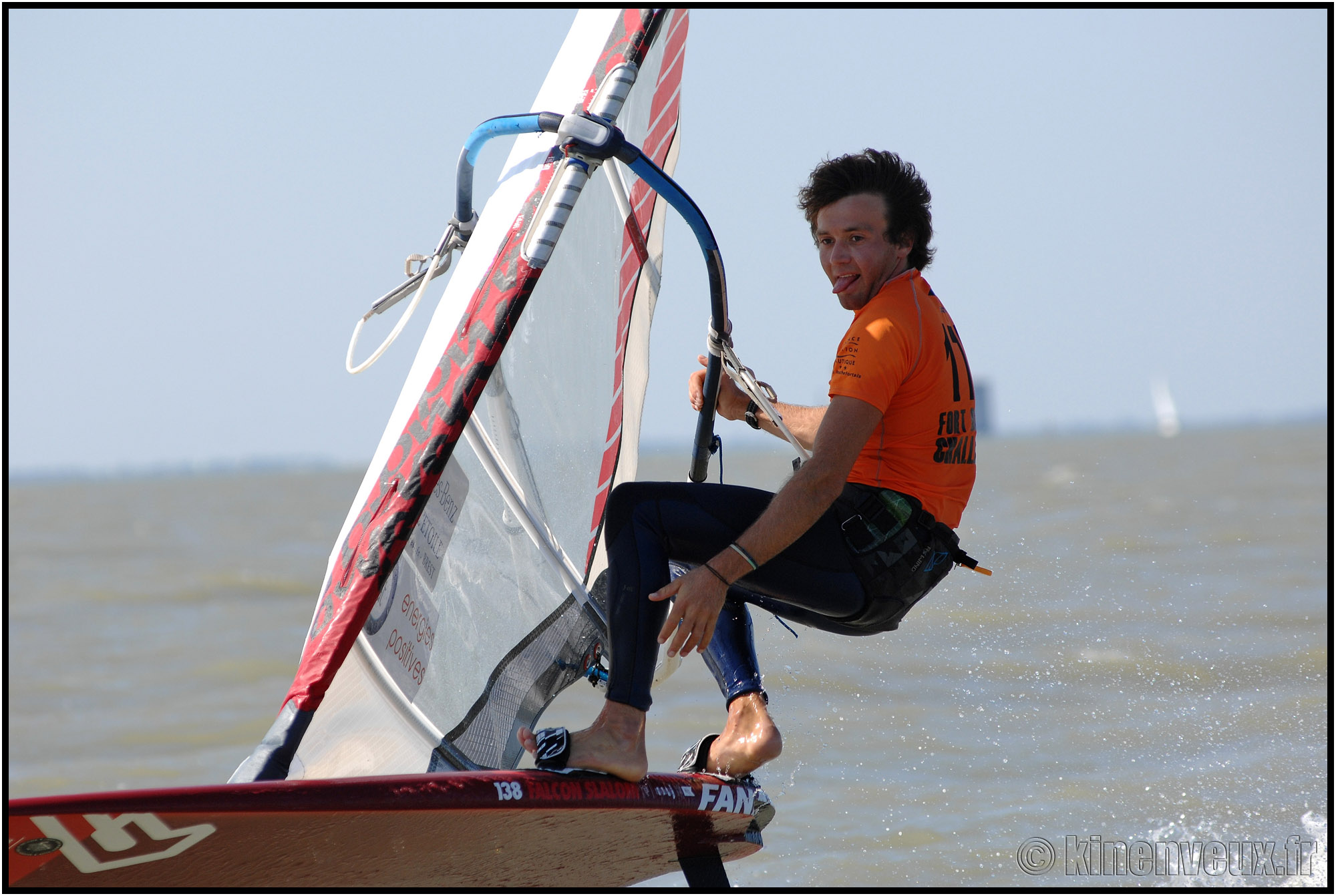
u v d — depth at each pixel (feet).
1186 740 61.36
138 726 73.15
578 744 29.55
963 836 49.47
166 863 25.31
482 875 33.37
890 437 30.73
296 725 29.40
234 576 152.56
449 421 32.19
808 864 46.78
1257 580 109.40
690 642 28.48
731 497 30.73
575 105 38.75
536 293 37.27
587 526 41.24
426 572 34.45
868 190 31.45
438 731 35.12
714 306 35.63
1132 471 374.63
